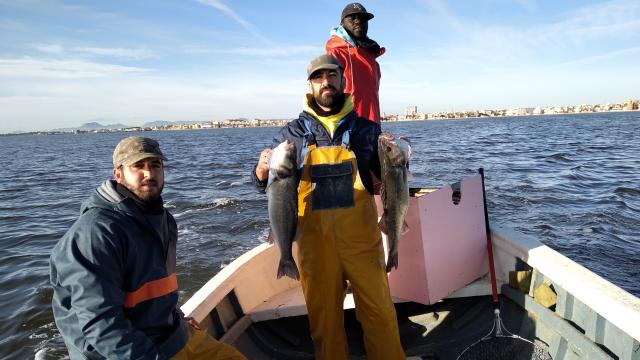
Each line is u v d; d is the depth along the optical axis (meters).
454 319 3.87
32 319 7.31
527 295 3.55
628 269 7.73
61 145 85.06
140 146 2.63
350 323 4.05
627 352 2.60
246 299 3.88
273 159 3.12
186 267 8.98
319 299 3.17
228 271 3.81
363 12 4.26
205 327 3.45
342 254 3.10
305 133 3.24
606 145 30.58
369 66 4.44
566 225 10.20
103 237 2.40
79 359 2.40
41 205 17.02
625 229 9.88
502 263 3.91
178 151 46.09
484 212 3.83
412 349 3.68
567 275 3.07
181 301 7.65
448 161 23.12
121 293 2.42
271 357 3.72
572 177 16.62
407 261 3.65
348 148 3.17
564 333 3.09
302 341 3.90
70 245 2.36
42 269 9.56
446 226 3.62
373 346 3.16
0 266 9.89
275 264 4.24
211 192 17.11
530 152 27.06
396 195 3.26
